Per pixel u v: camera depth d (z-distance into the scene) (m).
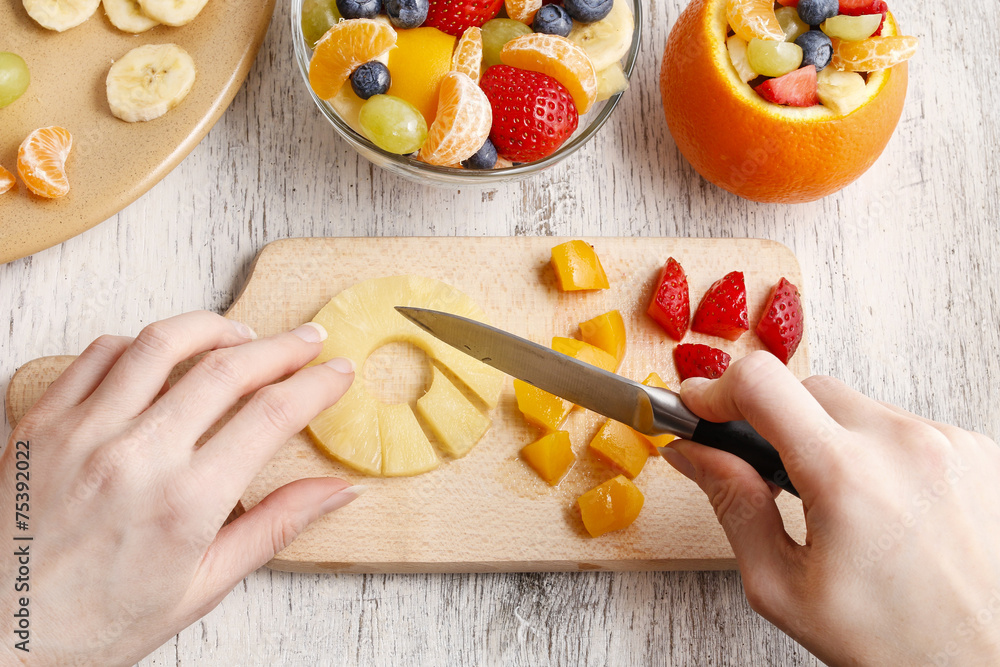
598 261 1.23
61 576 0.88
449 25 1.15
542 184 1.35
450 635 1.22
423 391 1.21
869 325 1.35
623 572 1.23
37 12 1.23
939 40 1.44
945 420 1.33
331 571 1.18
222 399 0.93
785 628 0.90
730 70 1.14
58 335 1.28
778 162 1.16
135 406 0.94
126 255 1.30
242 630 1.21
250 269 1.29
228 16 1.27
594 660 1.22
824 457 0.85
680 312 1.20
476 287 1.25
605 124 1.37
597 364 1.18
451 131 1.06
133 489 0.87
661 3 1.40
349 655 1.21
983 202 1.39
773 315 1.21
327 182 1.33
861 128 1.13
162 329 0.97
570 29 1.17
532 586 1.22
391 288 1.20
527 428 1.19
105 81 1.25
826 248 1.36
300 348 1.02
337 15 1.15
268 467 1.16
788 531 1.18
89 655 0.90
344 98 1.15
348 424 1.15
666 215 1.36
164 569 0.88
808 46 1.11
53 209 1.21
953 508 0.85
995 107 1.42
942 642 0.84
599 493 1.14
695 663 1.22
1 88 1.18
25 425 0.95
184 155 1.25
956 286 1.36
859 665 0.87
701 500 1.18
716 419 0.95
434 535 1.16
